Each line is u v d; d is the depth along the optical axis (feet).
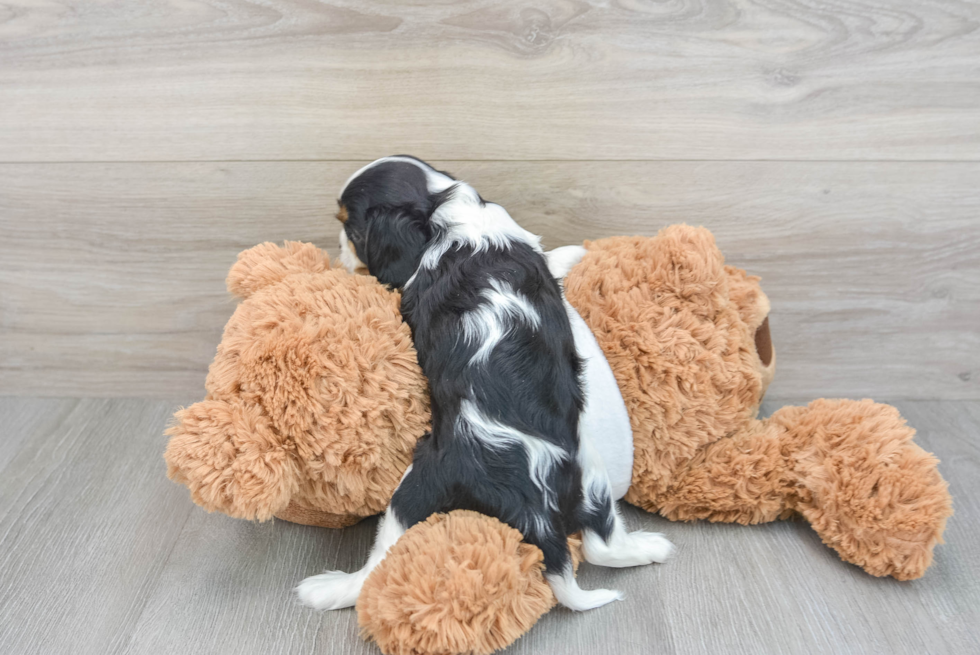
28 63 4.37
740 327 3.92
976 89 4.34
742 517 4.01
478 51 4.29
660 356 3.71
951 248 4.78
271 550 4.00
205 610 3.57
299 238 4.86
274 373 3.29
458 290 3.51
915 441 4.82
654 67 4.33
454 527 3.15
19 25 4.26
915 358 5.16
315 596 3.56
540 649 3.29
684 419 3.81
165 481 4.55
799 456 3.84
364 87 4.41
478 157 4.61
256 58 4.33
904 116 4.43
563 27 4.22
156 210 4.81
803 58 4.29
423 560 2.98
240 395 3.34
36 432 5.04
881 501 3.51
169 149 4.61
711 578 3.70
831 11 4.16
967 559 3.81
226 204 4.78
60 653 3.35
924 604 3.53
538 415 3.35
